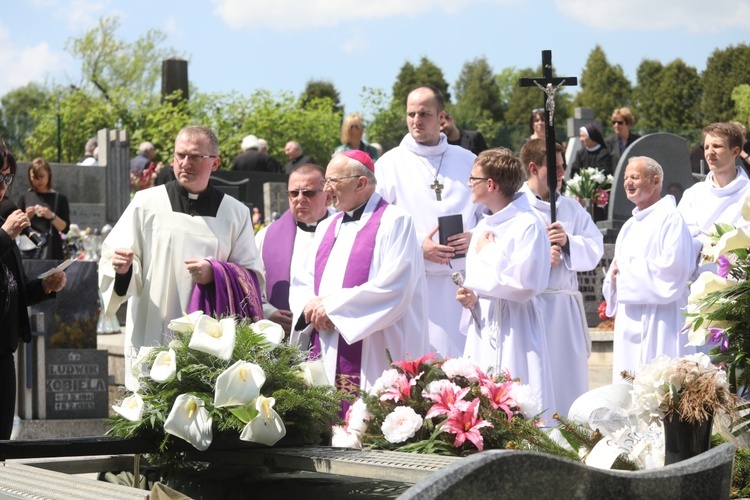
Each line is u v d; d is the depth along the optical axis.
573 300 8.19
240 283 6.72
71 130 39.62
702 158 16.84
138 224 6.84
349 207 7.03
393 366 4.81
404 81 72.75
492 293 7.25
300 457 3.75
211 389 4.08
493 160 7.33
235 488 3.98
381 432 4.47
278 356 4.29
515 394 4.39
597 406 4.12
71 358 11.78
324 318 6.76
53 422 11.59
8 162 5.90
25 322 6.31
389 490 3.72
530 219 7.32
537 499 2.29
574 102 67.94
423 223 8.50
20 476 3.66
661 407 3.62
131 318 6.82
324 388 4.23
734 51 52.22
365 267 6.83
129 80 57.53
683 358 3.67
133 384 6.45
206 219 6.93
